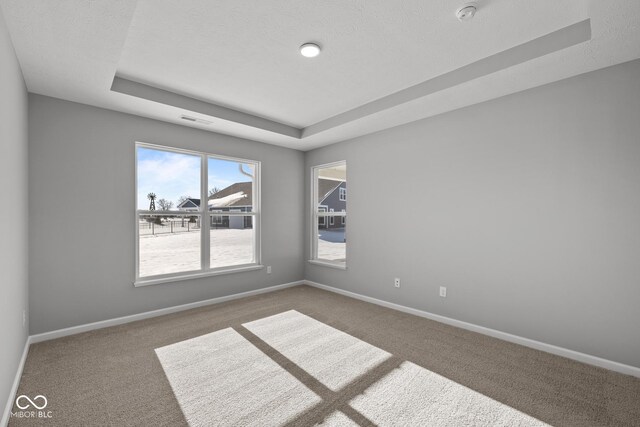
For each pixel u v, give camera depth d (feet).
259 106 11.41
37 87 8.53
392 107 10.23
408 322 10.77
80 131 9.70
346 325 10.44
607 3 5.19
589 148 7.73
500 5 5.87
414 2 5.80
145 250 11.37
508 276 9.18
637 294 7.11
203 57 7.85
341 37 6.98
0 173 5.33
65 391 6.52
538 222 8.58
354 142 13.97
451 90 8.85
